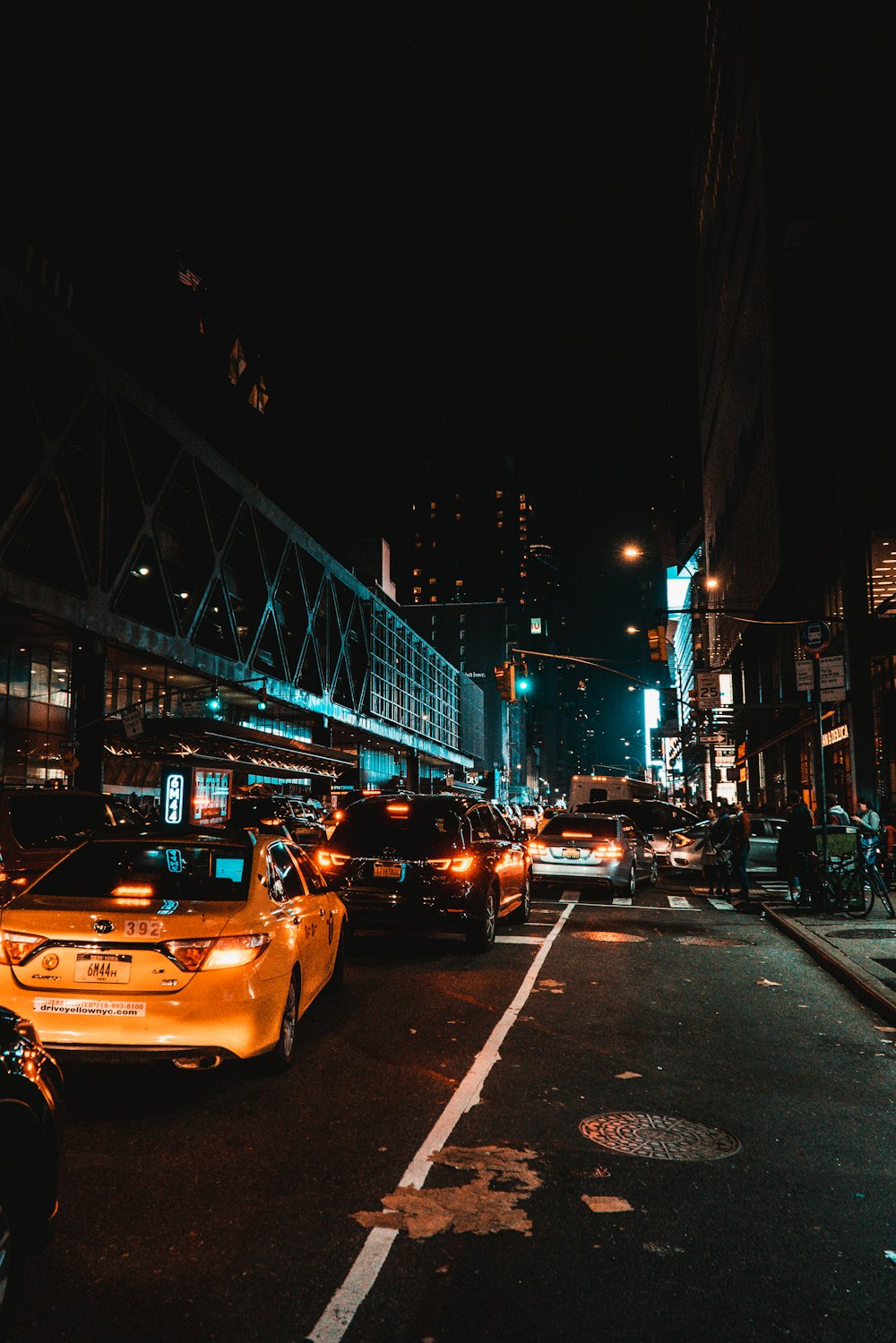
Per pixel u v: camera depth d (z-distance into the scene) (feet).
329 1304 10.50
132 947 17.20
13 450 88.84
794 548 108.88
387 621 239.09
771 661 140.26
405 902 34.19
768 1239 12.44
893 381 78.79
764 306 119.24
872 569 78.43
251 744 103.96
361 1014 25.35
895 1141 16.49
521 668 90.17
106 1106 17.43
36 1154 9.92
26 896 18.89
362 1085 18.99
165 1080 19.07
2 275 88.33
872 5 80.59
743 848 57.41
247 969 17.75
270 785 149.07
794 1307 10.69
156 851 20.98
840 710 90.68
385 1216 12.87
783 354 112.57
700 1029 24.72
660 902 57.67
